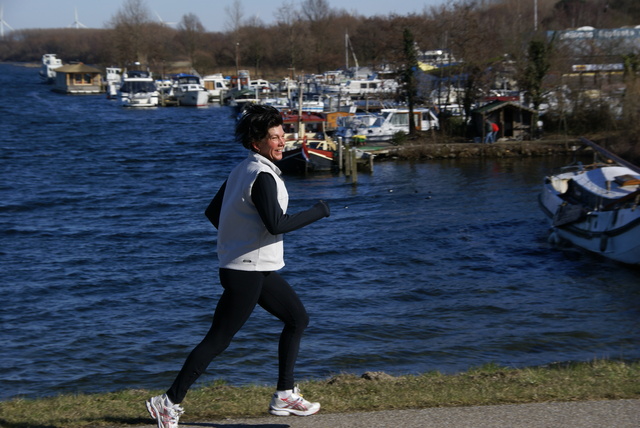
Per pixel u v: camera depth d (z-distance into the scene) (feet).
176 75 365.61
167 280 63.62
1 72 640.17
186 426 15.62
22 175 129.70
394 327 48.42
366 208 98.37
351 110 186.39
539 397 17.11
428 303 55.11
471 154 144.97
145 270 67.36
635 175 81.10
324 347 44.06
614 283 60.75
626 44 162.81
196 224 89.15
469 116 159.94
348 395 17.97
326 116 168.86
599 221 70.13
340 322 49.88
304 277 63.62
